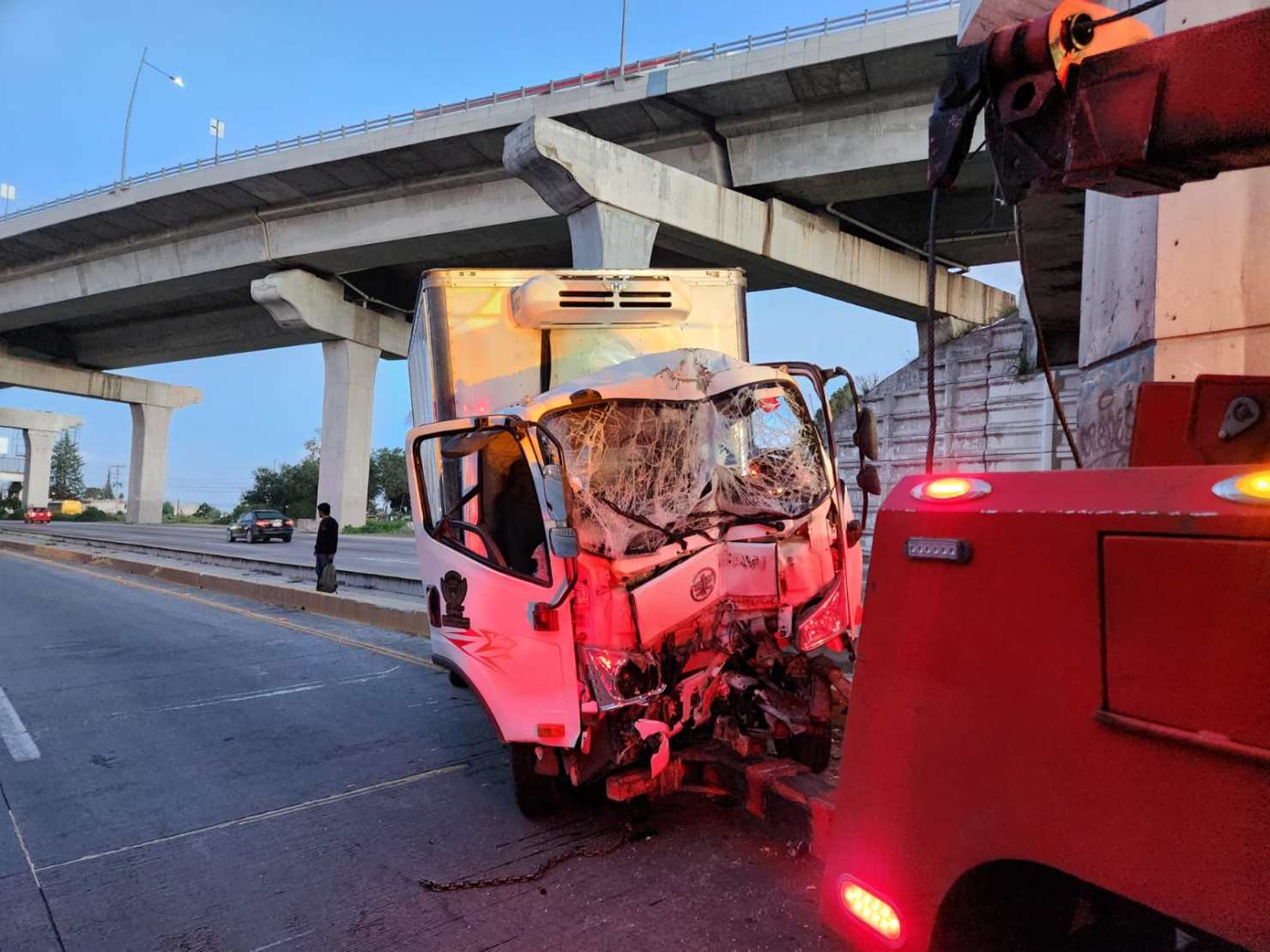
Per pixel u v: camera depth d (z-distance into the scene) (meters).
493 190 31.38
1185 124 1.70
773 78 23.44
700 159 26.67
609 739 3.81
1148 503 1.50
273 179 33.62
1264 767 1.29
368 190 33.72
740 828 4.13
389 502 70.75
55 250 43.03
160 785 5.09
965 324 31.39
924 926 1.83
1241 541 1.35
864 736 2.01
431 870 3.84
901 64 22.45
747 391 4.71
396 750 5.71
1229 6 4.71
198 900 3.62
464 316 6.11
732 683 4.10
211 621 11.83
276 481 67.44
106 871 3.90
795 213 27.22
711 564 4.22
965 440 18.09
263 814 4.59
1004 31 1.93
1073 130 1.85
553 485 3.76
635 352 6.25
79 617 12.30
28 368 58.69
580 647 3.78
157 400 68.06
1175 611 1.43
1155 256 5.24
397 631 10.66
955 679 1.81
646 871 3.73
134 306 45.94
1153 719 1.45
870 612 2.03
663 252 32.56
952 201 26.39
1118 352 5.73
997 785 1.70
